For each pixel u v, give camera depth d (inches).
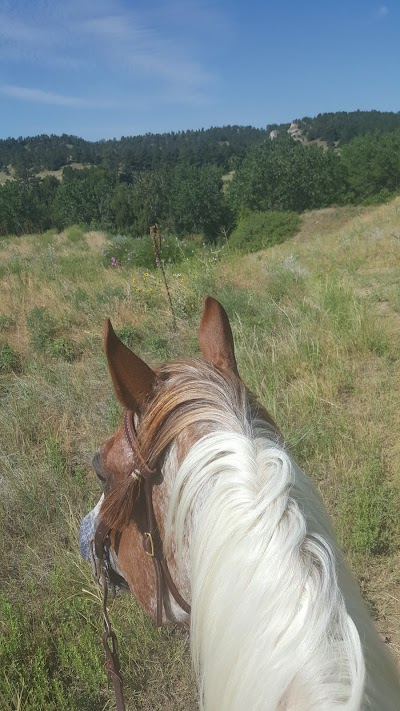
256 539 41.0
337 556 44.1
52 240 1213.7
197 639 43.5
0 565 139.9
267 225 1259.8
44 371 240.5
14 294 361.7
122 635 116.4
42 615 123.4
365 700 35.2
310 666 36.1
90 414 208.4
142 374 53.3
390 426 188.4
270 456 46.3
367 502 141.7
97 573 69.4
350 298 294.8
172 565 51.3
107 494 59.2
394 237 515.2
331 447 174.4
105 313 316.5
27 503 158.1
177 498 47.8
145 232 1647.4
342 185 1665.8
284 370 223.9
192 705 107.6
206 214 1654.8
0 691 105.2
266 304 304.7
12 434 192.4
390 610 124.8
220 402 51.5
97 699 108.1
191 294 336.8
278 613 38.3
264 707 36.4
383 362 232.2
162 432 51.1
